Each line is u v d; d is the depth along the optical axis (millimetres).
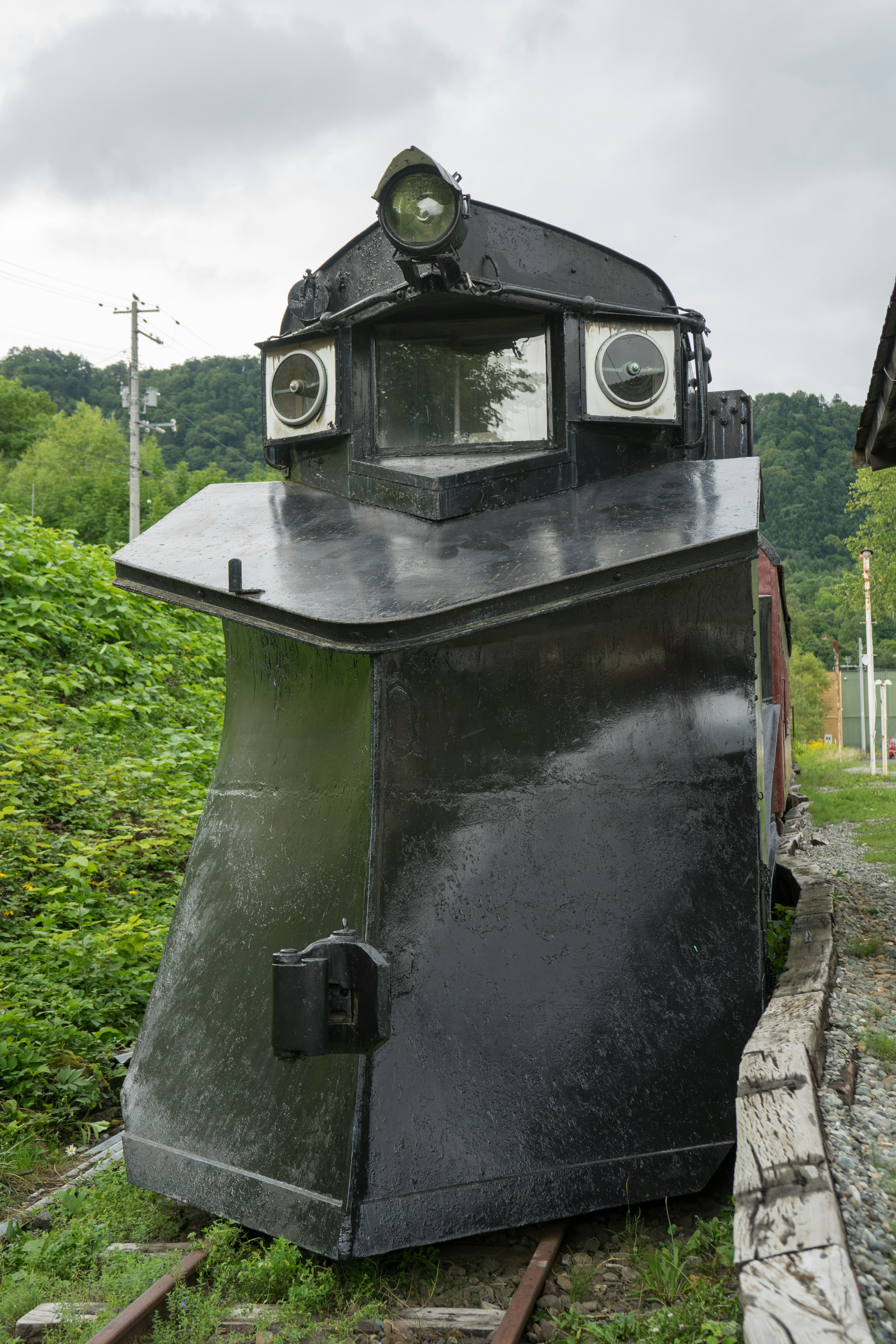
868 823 14844
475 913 3590
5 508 15805
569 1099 3537
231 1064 3768
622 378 4652
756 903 3975
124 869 8352
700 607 4094
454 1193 3332
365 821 3568
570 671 3859
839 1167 3076
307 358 4855
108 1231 3768
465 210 4227
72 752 10578
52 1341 3084
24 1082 5297
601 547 3836
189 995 4066
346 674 3789
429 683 3652
